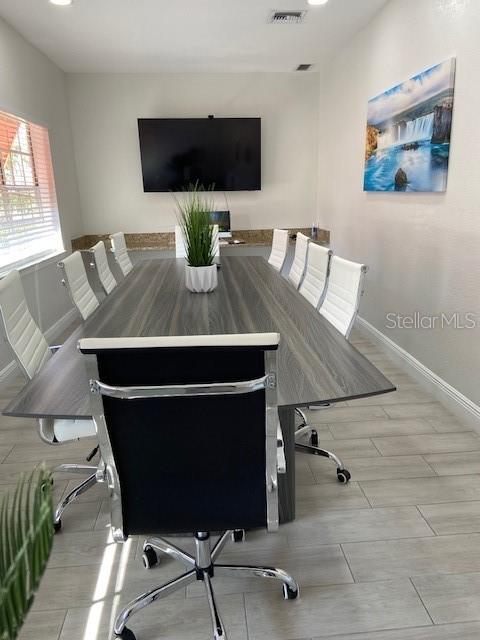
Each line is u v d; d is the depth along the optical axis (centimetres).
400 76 321
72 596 153
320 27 381
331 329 189
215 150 524
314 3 332
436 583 154
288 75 525
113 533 119
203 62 472
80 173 532
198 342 94
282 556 167
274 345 95
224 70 507
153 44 412
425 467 217
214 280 266
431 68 273
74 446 242
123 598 152
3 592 60
